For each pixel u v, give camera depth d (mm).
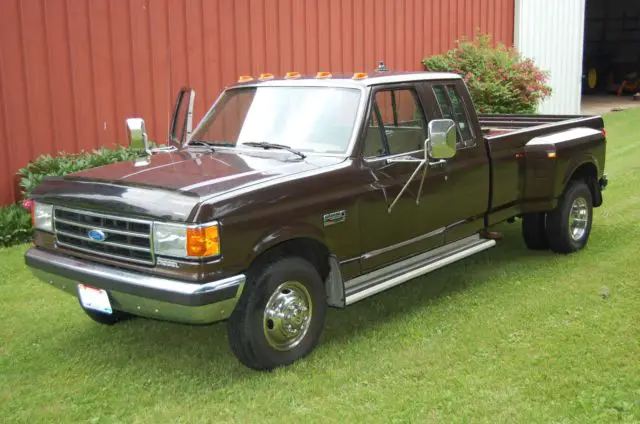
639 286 6164
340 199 4996
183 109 10500
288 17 11789
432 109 5949
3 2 8766
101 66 9672
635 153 13570
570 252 7289
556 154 6727
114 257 4605
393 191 5395
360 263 5273
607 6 32219
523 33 17844
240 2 11062
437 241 5973
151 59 10133
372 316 5812
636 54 31875
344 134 5301
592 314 5559
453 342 5152
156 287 4309
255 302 4559
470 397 4305
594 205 7719
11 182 9039
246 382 4629
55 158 9211
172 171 4914
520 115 8391
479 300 6039
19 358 5105
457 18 15688
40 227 5121
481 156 6270
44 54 9164
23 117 9062
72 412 4312
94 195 4656
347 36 12945
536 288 6281
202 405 4352
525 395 4309
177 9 10328
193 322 4332
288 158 5199
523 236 7430
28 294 6465
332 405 4277
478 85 14617
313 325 4934
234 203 4375
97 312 5492
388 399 4320
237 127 5848
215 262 4285
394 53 14070
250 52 11305
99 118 9727
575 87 20484
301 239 4840
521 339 5152
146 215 4375
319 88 5645
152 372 4855
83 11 9430
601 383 4418
